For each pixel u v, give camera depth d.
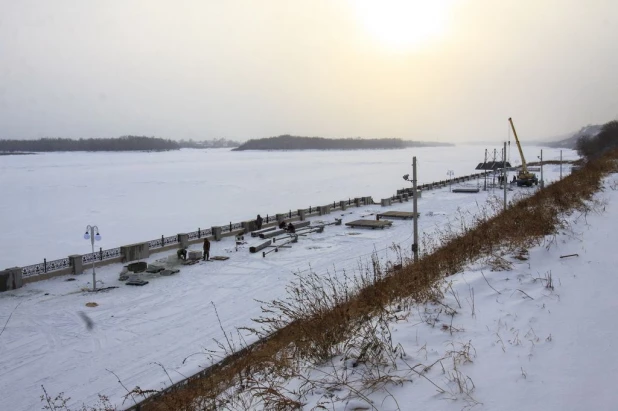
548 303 6.92
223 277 20.94
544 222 12.38
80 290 19.23
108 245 33.75
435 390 4.57
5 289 19.12
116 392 10.46
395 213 38.34
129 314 16.17
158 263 23.45
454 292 7.63
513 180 64.31
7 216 47.66
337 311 6.99
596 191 21.56
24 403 10.27
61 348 13.36
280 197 61.09
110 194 66.19
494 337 5.78
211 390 5.81
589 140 123.25
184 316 15.81
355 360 5.46
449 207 42.34
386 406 4.35
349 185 75.94
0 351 13.23
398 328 6.30
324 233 32.03
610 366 4.82
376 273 12.88
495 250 10.77
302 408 4.55
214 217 45.72
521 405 4.21
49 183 83.06
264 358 6.19
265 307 16.28
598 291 7.30
